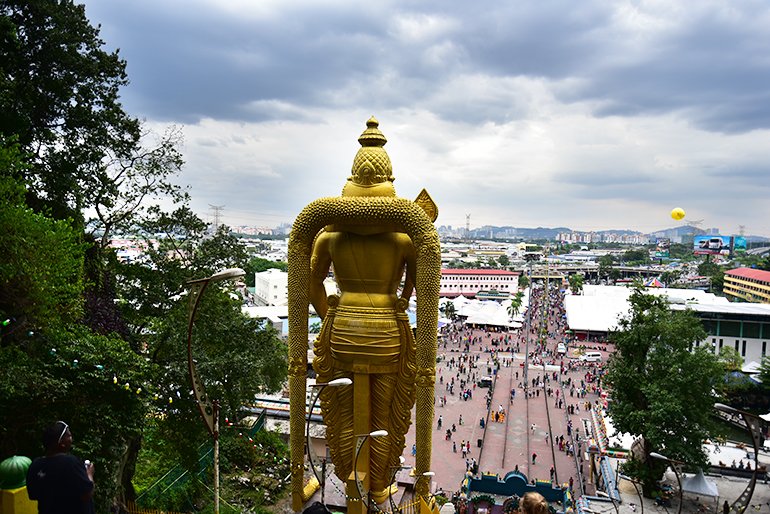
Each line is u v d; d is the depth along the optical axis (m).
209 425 14.04
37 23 24.33
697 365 34.62
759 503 35.38
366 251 17.73
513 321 113.31
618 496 36.03
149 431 27.36
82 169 25.52
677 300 78.44
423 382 17.52
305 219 17.80
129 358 19.16
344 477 18.69
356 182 18.16
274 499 28.89
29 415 17.05
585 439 50.66
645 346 37.00
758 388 59.09
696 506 35.00
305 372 18.36
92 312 23.30
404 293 19.02
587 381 73.94
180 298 27.75
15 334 18.53
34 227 17.19
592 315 105.31
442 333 105.62
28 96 23.59
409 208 17.23
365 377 17.73
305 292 18.02
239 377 26.95
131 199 27.50
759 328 76.06
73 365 17.02
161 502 25.59
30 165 20.69
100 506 17.89
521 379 74.56
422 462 17.83
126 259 28.95
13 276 16.80
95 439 17.55
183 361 24.38
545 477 42.31
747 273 137.00
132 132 27.44
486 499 35.19
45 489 8.54
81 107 25.36
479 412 59.34
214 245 28.78
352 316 17.73
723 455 42.38
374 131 18.30
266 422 40.09
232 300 31.19
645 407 36.97
